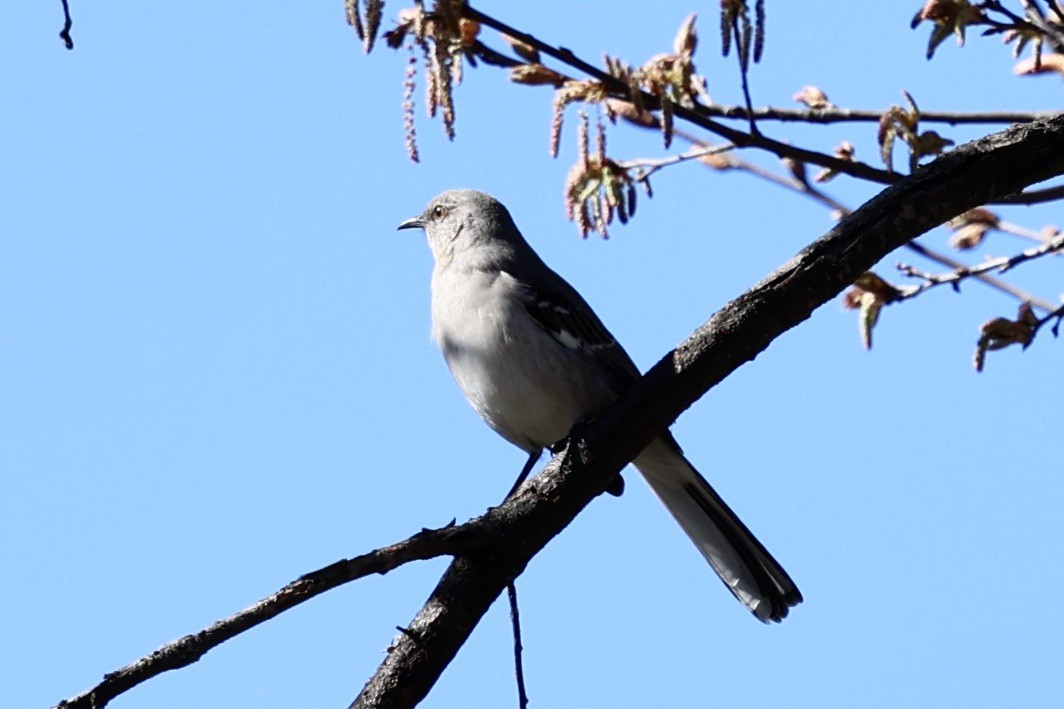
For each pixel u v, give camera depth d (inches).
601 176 396.8
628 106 419.5
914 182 345.4
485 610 321.1
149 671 273.4
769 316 340.2
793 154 392.8
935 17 381.4
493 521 325.4
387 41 378.6
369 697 312.3
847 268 340.5
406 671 312.5
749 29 368.8
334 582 290.4
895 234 342.0
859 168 395.9
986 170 345.7
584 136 394.0
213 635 278.4
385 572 302.8
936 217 343.9
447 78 363.6
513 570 324.5
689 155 402.9
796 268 341.7
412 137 368.8
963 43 378.6
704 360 340.5
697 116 388.2
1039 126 348.8
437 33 363.9
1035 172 346.9
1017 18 384.2
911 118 389.7
